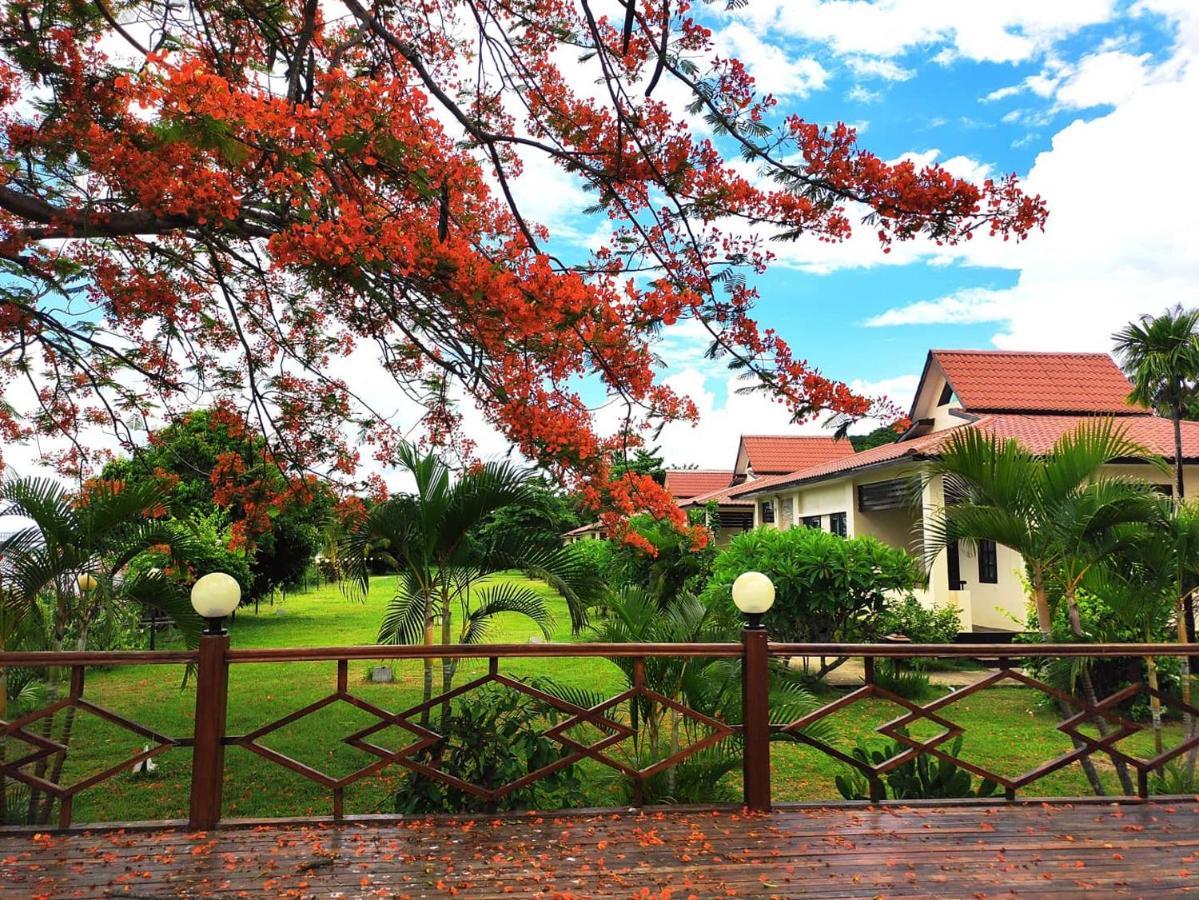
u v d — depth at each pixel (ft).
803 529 38.60
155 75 11.06
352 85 11.67
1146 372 39.63
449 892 10.18
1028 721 29.04
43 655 12.05
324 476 20.49
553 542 17.43
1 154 14.85
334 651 12.87
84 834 12.22
